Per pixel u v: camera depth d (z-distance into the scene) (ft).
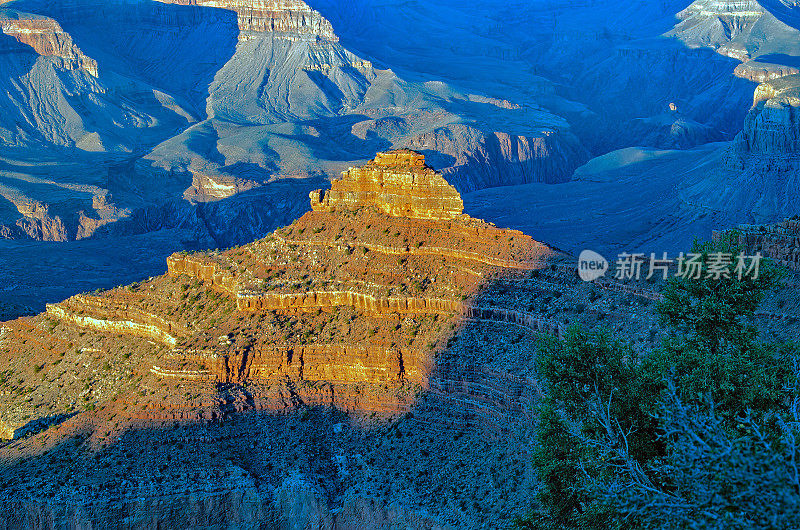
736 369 206.80
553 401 229.66
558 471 219.82
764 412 201.57
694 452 151.64
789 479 139.23
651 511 156.56
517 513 258.57
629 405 215.92
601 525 193.06
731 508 141.69
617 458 189.88
